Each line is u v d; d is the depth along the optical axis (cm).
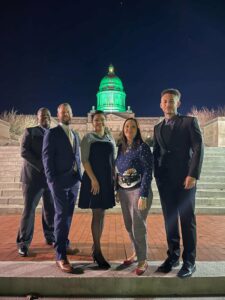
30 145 493
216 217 815
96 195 404
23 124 2536
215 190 949
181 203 392
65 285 363
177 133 398
